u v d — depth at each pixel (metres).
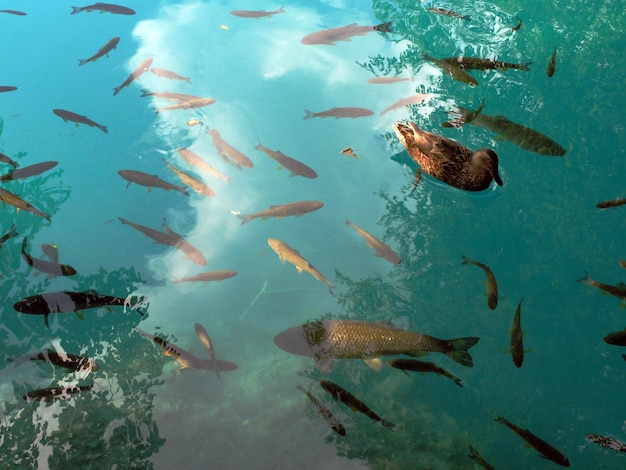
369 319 3.62
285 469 3.32
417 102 4.49
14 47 5.11
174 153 4.32
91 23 5.38
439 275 3.76
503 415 3.41
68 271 3.78
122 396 3.49
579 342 3.58
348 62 4.91
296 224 3.99
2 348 3.58
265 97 4.65
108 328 3.67
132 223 3.88
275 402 3.48
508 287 3.71
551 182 4.05
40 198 4.14
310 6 5.53
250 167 4.15
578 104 4.44
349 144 4.33
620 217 3.93
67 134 4.46
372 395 3.48
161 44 5.12
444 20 5.18
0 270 3.83
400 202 4.03
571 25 5.05
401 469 3.30
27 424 3.41
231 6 5.57
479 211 3.96
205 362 3.48
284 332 3.39
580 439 3.34
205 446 3.38
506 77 4.65
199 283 3.82
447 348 3.31
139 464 3.32
